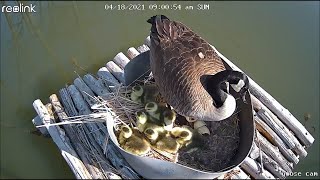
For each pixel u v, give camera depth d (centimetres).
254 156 154
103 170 148
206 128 154
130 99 158
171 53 141
